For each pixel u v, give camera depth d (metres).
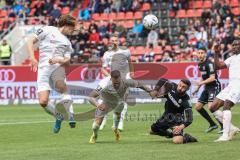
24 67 80.12
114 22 101.94
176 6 100.81
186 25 98.19
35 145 35.22
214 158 27.86
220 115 40.88
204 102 43.38
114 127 36.81
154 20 44.34
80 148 32.62
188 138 34.50
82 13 104.25
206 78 43.91
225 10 91.12
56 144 35.38
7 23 104.38
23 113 64.31
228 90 38.09
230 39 84.06
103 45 92.12
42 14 105.62
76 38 91.38
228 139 35.50
